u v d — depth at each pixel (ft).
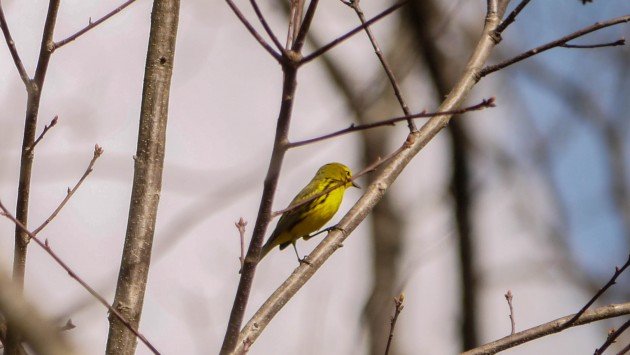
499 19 29.14
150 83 23.48
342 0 26.37
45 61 21.17
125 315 21.81
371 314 55.72
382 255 58.54
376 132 59.98
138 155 23.08
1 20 20.61
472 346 48.39
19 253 20.75
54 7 20.95
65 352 11.93
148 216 22.71
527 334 24.03
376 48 26.48
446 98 27.66
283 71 17.51
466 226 50.21
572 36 25.26
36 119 21.33
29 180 21.22
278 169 18.29
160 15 23.85
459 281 49.75
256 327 23.34
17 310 11.82
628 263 23.72
